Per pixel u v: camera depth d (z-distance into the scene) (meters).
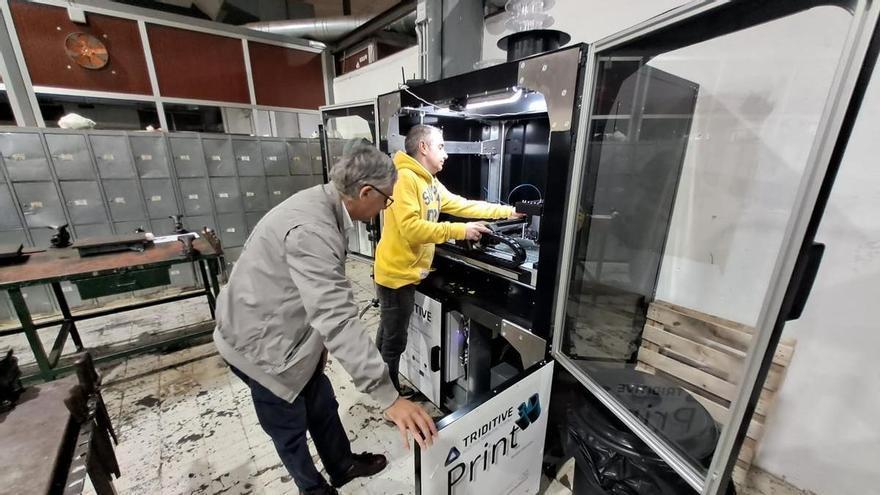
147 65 3.37
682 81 1.32
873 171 1.08
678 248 1.57
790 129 1.19
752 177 1.31
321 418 1.28
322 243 0.88
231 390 2.06
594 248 1.26
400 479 1.48
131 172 3.16
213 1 3.80
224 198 3.66
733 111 1.32
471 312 1.53
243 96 3.91
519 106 1.58
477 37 2.09
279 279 0.96
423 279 1.73
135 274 2.04
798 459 1.38
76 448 0.81
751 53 1.25
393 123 1.80
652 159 1.36
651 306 1.64
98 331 2.75
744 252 1.37
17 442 0.76
